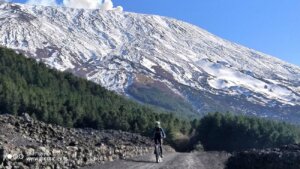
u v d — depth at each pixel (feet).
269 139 379.14
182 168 92.38
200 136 391.45
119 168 86.17
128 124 328.29
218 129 388.98
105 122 322.96
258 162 96.63
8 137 93.86
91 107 341.82
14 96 287.28
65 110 306.76
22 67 394.32
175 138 354.33
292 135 380.37
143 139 189.98
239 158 104.22
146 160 107.96
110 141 134.41
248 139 381.19
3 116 115.96
